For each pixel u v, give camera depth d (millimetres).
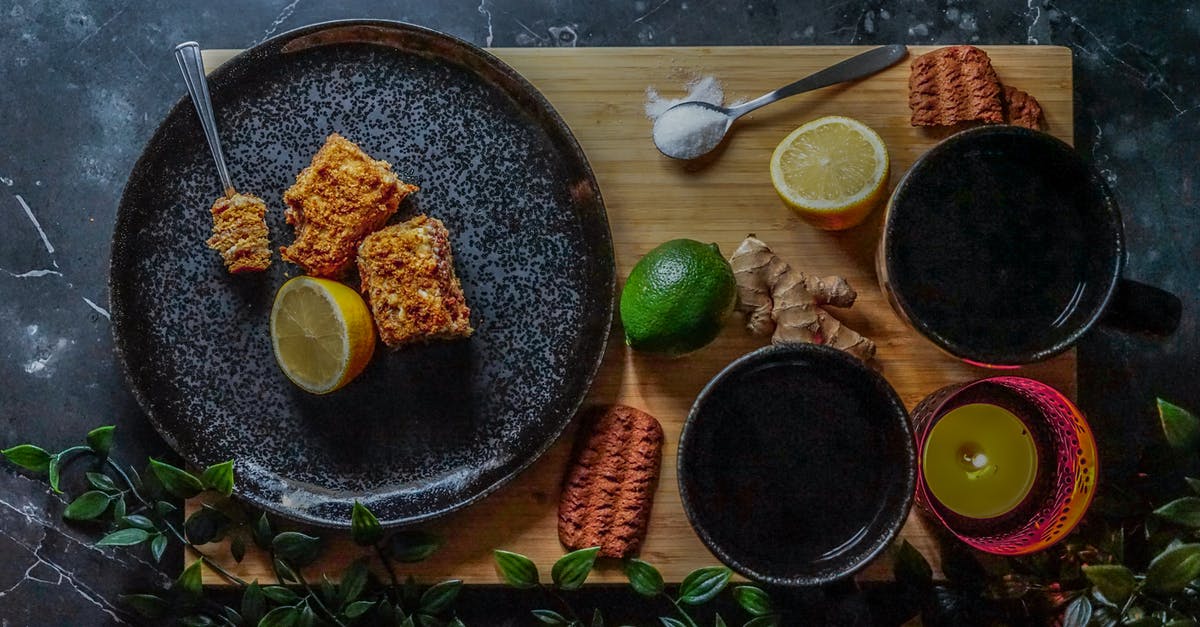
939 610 825
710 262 776
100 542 820
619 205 838
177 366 831
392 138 832
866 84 837
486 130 830
